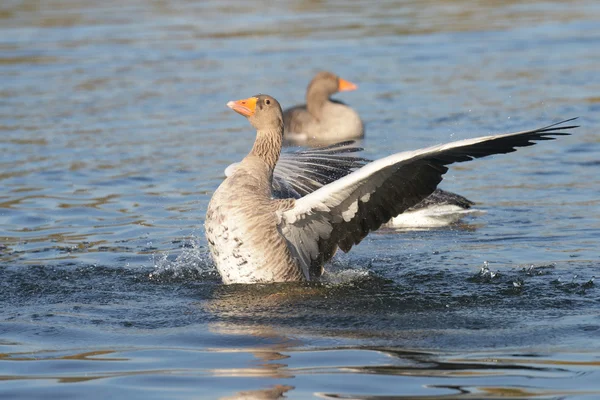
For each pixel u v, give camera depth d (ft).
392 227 46.06
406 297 33.45
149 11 124.06
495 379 24.52
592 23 106.63
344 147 42.68
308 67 87.56
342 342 28.17
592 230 43.24
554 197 49.70
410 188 32.60
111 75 86.17
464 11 119.03
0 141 63.87
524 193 50.78
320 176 39.19
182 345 28.32
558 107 69.00
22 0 135.23
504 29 105.29
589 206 47.60
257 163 35.22
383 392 23.75
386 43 98.68
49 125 68.44
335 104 70.23
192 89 79.82
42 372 26.07
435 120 67.26
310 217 34.01
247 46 98.68
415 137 63.21
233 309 32.19
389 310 31.83
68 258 39.99
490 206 48.60
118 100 76.43
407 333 29.01
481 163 58.13
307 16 117.50
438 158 31.37
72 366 26.55
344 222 34.19
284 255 34.27
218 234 34.01
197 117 70.64
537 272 36.58
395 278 36.17
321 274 35.91
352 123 67.26
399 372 25.27
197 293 34.55
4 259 39.86
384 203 33.24
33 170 56.44
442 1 126.93
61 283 36.24
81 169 56.59
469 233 43.93
